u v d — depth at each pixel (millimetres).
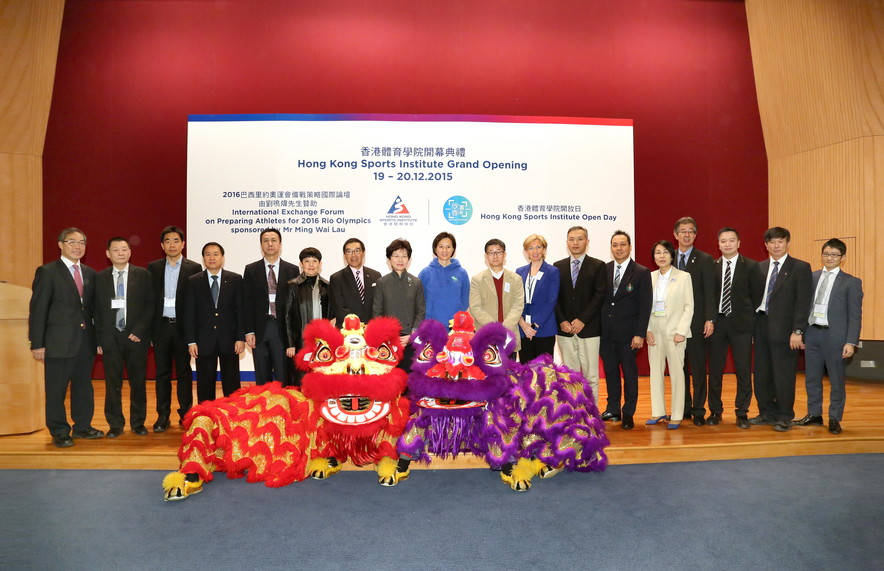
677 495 3154
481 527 2736
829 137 6320
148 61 6547
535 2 6664
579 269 4324
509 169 6324
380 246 6254
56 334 3750
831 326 4094
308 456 3336
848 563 2375
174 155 6570
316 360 3148
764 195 7098
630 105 6793
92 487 3273
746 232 7062
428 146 6281
